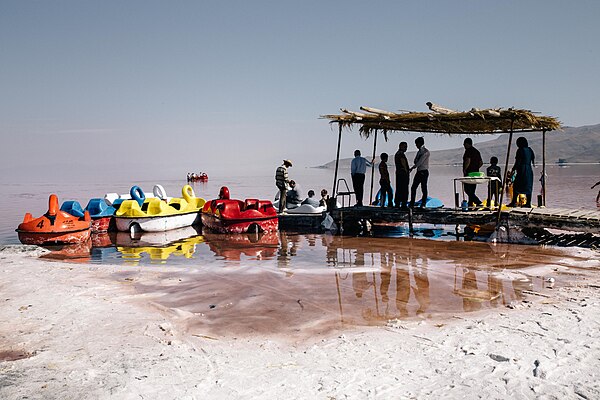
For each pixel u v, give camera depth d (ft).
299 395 15.01
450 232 50.37
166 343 19.72
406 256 37.42
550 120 47.75
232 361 17.76
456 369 16.55
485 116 43.91
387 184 53.72
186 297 26.66
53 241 45.03
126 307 24.75
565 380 15.49
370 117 48.91
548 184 143.23
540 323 20.71
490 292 26.48
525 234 44.29
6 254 40.27
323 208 59.72
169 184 238.48
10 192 157.58
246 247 43.60
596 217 39.86
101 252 42.11
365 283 29.17
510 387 15.15
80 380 16.24
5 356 18.62
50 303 25.30
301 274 31.78
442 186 148.46
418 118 47.26
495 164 52.70
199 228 57.41
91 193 151.12
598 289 26.32
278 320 22.58
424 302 25.04
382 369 16.74
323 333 20.75
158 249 43.39
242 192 147.23
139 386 15.71
